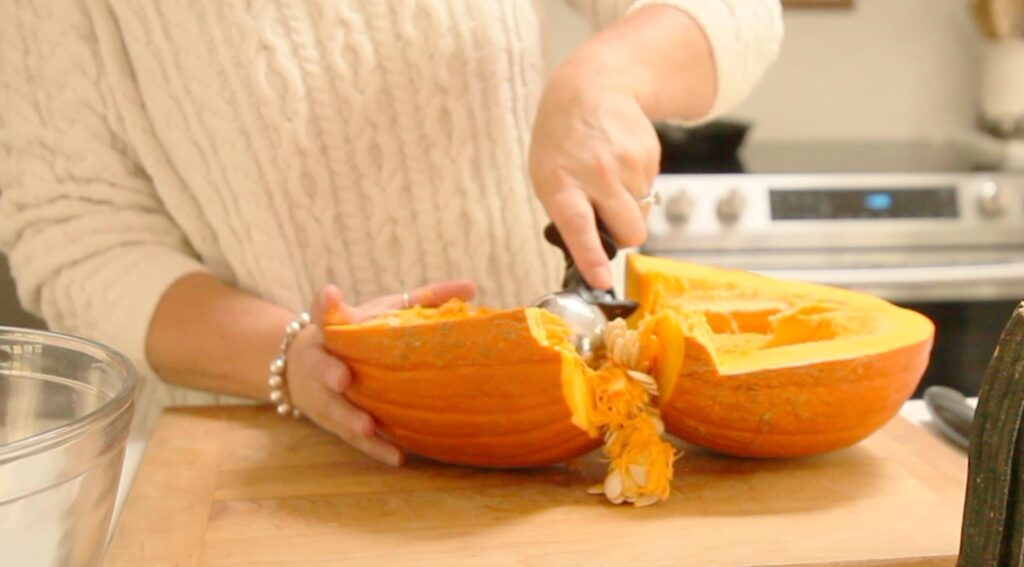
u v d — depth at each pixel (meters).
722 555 0.95
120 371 0.89
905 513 1.00
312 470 1.08
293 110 1.22
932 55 2.73
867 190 2.20
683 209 2.14
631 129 1.10
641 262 1.20
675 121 1.28
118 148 1.27
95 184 1.25
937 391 1.21
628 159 1.08
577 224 1.06
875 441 1.13
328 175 1.25
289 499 1.03
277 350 1.17
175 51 1.22
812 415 1.03
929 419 1.21
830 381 1.02
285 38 1.21
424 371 1.02
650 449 1.01
